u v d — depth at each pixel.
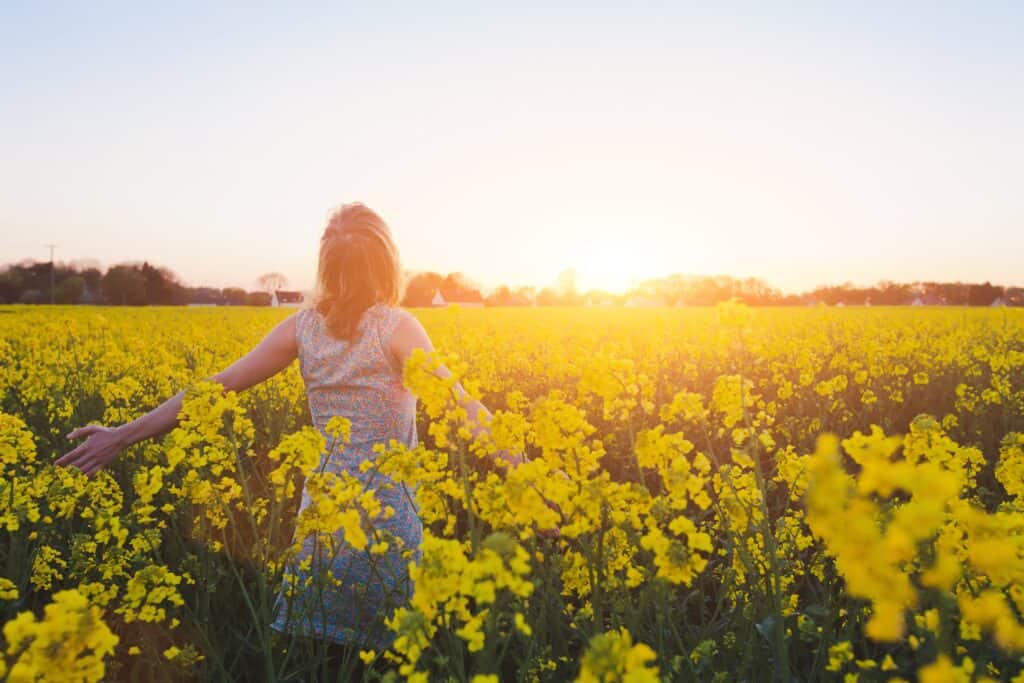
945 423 6.75
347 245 3.39
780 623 2.07
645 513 2.32
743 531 2.43
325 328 3.48
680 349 12.98
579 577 2.65
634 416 5.97
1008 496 4.30
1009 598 2.08
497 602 1.99
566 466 2.49
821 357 13.13
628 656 1.49
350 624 3.13
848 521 1.27
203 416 2.75
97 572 3.12
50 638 1.67
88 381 8.21
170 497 4.20
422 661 2.38
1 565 3.43
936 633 1.79
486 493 2.47
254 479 4.93
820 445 1.35
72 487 3.50
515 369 10.39
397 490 3.33
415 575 1.75
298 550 2.65
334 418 3.10
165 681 2.75
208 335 18.25
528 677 2.47
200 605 3.04
